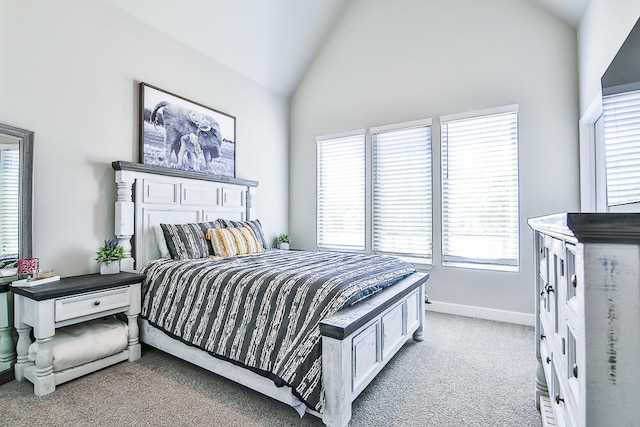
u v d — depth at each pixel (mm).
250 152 4180
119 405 1778
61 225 2451
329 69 4430
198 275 2193
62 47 2465
